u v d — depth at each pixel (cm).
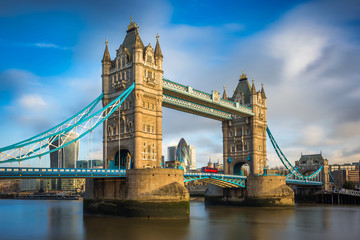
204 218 9062
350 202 15738
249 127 13312
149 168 8381
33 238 6266
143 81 9138
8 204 16850
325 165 18288
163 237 6209
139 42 9219
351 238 6462
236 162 13475
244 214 10175
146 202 8231
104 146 9594
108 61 9794
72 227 7256
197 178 10575
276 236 6569
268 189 12381
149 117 9262
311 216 9831
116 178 8775
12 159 7169
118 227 7106
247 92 13675
